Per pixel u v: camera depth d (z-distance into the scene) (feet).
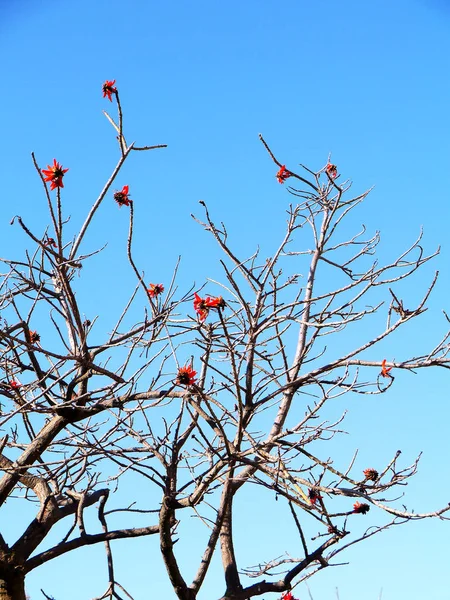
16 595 19.85
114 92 17.47
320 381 19.31
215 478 18.19
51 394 19.54
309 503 18.63
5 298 19.29
